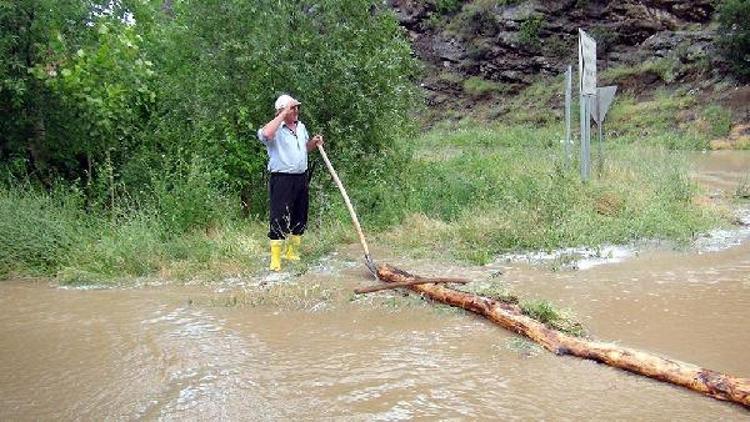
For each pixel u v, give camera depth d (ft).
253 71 32.19
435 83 116.16
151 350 15.87
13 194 27.17
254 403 12.99
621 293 19.89
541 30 109.19
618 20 103.35
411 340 16.39
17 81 28.60
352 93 32.68
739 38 85.40
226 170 31.45
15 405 13.06
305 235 27.55
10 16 28.71
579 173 38.09
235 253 24.38
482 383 13.82
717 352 15.31
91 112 29.96
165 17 36.99
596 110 40.68
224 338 16.63
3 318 18.51
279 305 19.29
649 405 12.78
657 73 94.79
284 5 32.24
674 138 76.84
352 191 31.30
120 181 30.12
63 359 15.40
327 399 13.12
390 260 24.70
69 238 24.86
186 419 12.40
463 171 38.65
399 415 12.42
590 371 14.46
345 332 17.02
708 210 31.89
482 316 18.04
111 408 12.87
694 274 21.98
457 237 27.02
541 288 20.48
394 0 125.08
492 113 106.83
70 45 30.58
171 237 26.53
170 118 32.71
